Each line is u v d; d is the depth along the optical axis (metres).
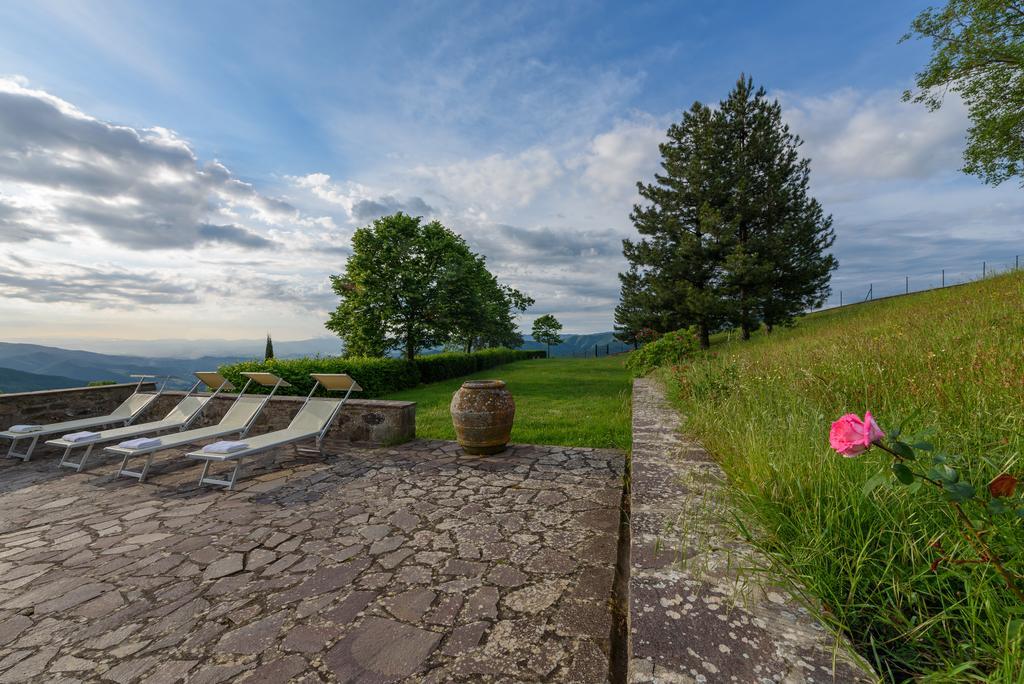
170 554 3.50
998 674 1.14
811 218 20.22
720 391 5.71
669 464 3.21
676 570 1.76
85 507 4.63
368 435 7.14
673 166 20.98
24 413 7.46
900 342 5.57
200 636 2.47
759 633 1.38
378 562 3.23
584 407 10.09
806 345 8.18
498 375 21.28
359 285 20.61
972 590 1.35
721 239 18.59
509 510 4.11
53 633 2.55
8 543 3.79
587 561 3.13
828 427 2.94
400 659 2.20
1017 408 2.56
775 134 20.19
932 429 1.79
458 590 2.81
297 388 11.98
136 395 8.22
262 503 4.60
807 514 1.88
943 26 14.18
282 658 2.25
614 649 2.25
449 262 21.70
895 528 1.71
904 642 1.39
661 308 21.12
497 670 2.09
